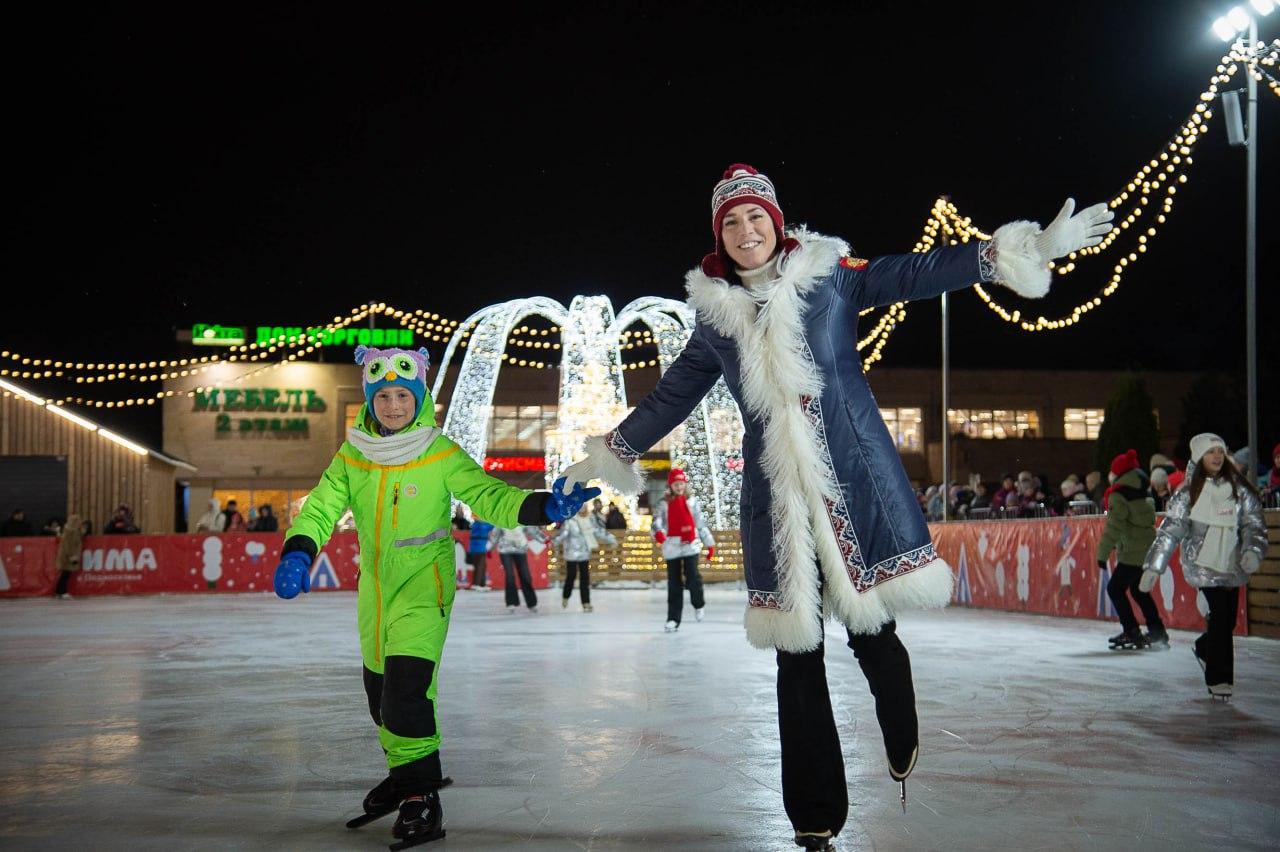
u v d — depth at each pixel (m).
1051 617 13.15
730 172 3.52
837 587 3.21
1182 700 6.37
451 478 3.76
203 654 9.67
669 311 21.72
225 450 40.25
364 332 41.09
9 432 29.23
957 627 11.73
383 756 4.88
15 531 23.31
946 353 20.67
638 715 5.89
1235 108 13.20
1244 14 12.26
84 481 29.45
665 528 11.81
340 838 3.51
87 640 11.19
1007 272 3.10
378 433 3.88
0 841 3.48
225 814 3.83
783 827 3.58
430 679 3.64
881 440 3.27
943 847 3.32
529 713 5.97
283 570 3.59
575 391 22.27
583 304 22.38
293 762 4.75
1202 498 6.41
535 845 3.38
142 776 4.47
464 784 4.23
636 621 13.36
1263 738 5.14
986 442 42.62
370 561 3.77
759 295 3.34
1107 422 22.81
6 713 6.20
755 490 3.33
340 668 8.52
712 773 4.40
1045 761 4.61
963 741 5.07
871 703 6.23
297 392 40.59
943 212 17.64
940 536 16.94
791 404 3.25
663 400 3.60
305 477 40.50
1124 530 9.23
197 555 21.97
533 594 15.37
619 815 3.74
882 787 4.13
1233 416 29.03
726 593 20.64
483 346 22.47
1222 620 6.41
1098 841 3.38
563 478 3.67
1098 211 3.07
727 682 7.29
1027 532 14.04
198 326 40.28
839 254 3.36
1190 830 3.51
